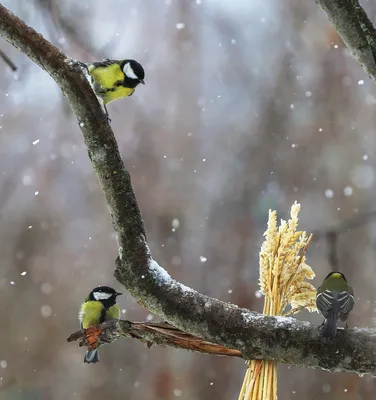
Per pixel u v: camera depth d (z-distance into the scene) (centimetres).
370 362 309
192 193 1909
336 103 1811
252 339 321
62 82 352
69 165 1994
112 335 350
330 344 314
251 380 325
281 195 1795
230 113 2003
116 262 341
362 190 1717
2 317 1800
